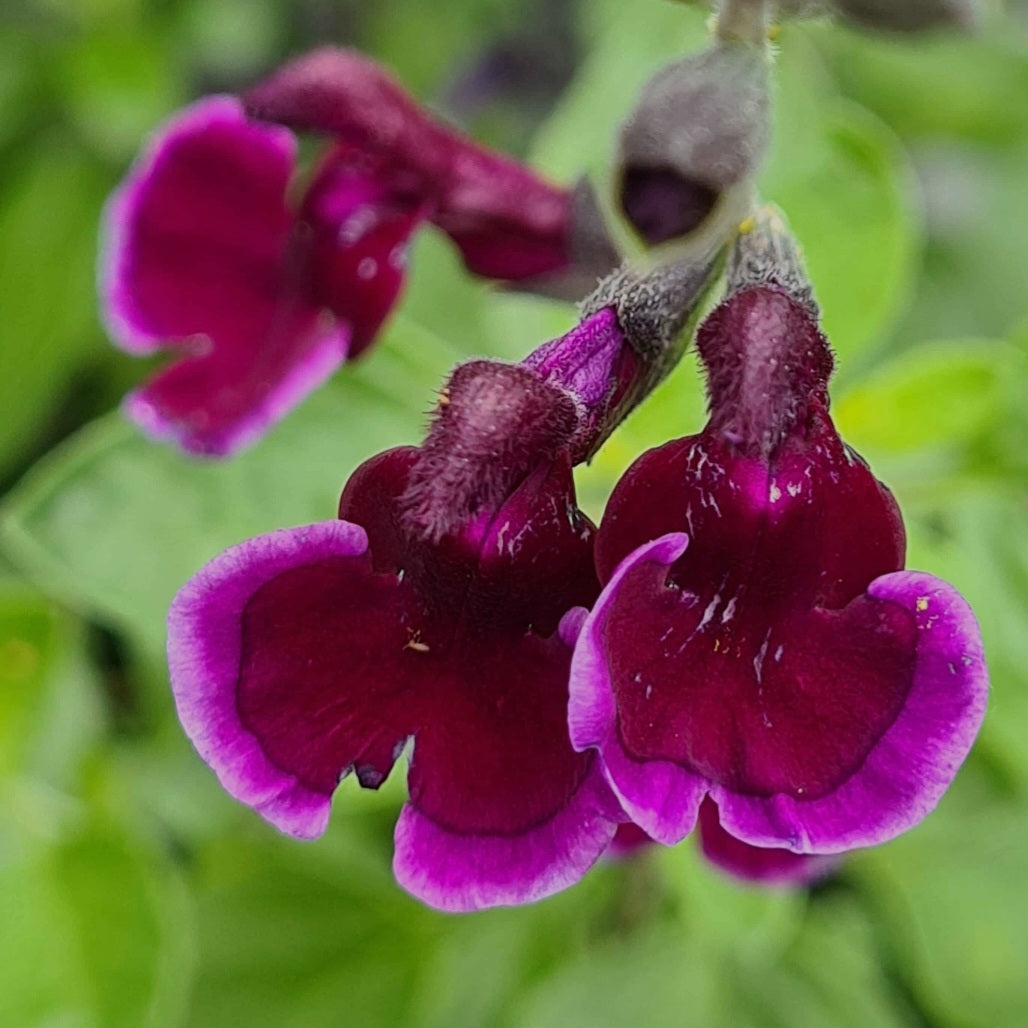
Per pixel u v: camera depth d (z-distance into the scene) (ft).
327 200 0.64
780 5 0.56
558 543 0.52
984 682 0.51
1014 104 1.18
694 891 0.69
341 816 0.83
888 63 1.17
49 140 1.13
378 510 0.52
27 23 1.15
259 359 0.65
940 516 0.80
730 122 0.53
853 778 0.51
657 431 0.66
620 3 1.02
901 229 0.68
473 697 0.52
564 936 0.84
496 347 0.72
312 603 0.52
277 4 1.20
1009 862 0.83
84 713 0.84
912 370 0.68
